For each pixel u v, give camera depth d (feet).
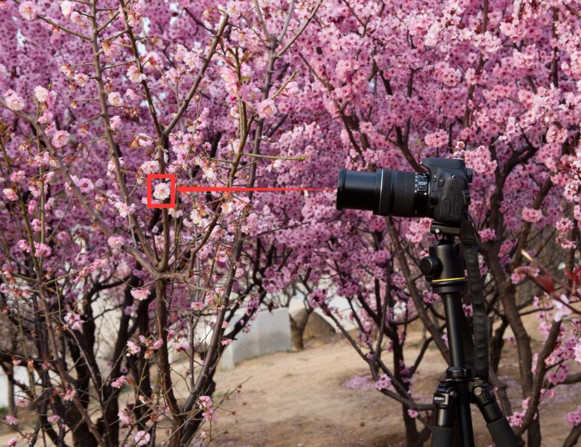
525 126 12.34
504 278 14.15
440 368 38.86
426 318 14.32
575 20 12.37
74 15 9.02
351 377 39.47
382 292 24.00
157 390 10.39
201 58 13.87
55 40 16.93
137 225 9.23
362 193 7.14
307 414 32.42
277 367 46.73
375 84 15.56
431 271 6.77
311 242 17.52
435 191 6.75
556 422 26.12
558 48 13.33
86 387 17.85
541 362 12.89
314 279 21.63
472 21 13.52
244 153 8.03
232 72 7.59
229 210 8.28
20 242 12.00
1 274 12.48
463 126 13.96
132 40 8.45
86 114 16.87
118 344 18.76
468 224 6.61
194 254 8.86
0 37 16.08
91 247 17.75
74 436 17.90
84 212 17.11
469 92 13.42
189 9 16.98
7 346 17.15
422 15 12.69
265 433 29.55
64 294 17.62
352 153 14.78
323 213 16.42
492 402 6.43
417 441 20.72
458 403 6.54
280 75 17.21
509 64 12.85
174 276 8.75
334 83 13.62
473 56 13.57
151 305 21.35
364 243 20.66
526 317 45.24
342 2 12.69
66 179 9.41
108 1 16.34
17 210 15.42
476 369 6.50
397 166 14.93
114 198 10.49
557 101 12.03
